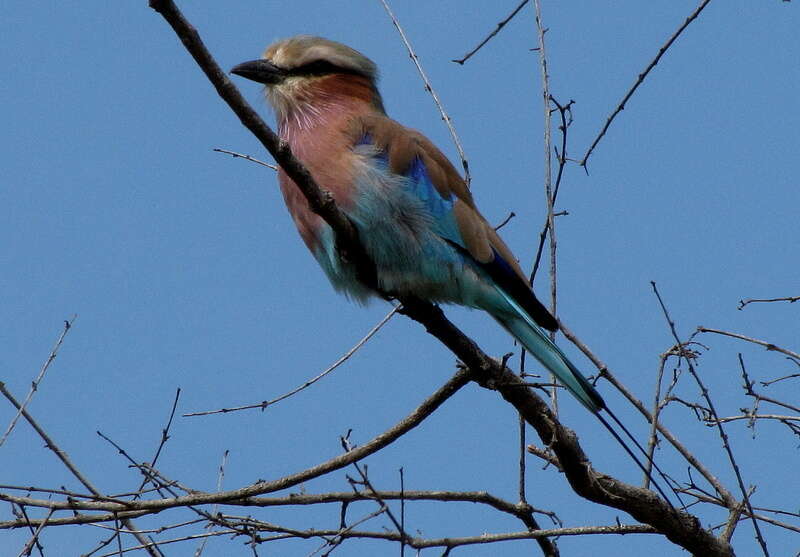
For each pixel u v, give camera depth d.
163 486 10.00
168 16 7.91
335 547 9.02
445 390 9.83
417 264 11.47
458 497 10.08
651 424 10.29
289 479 9.88
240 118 8.84
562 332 11.34
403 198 11.46
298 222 11.83
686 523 9.66
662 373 10.38
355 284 11.80
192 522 9.66
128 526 10.13
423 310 10.05
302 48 12.73
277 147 9.18
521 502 10.28
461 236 11.51
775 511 10.23
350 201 11.51
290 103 12.52
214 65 8.39
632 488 9.63
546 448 10.38
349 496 9.79
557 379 10.88
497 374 9.63
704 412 10.17
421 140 12.03
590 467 9.62
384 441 9.96
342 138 11.84
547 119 11.16
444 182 11.67
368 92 12.81
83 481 10.13
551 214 11.08
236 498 9.77
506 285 11.44
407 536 9.72
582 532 9.90
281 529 9.77
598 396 10.66
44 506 9.45
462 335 9.87
